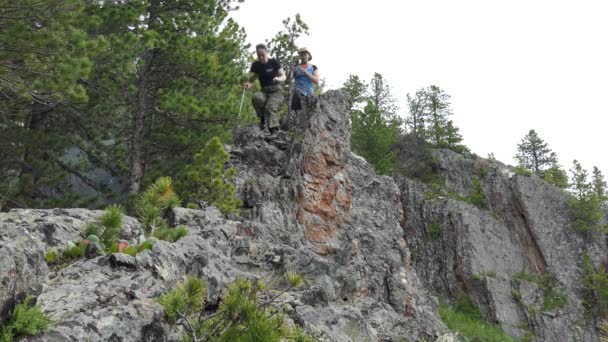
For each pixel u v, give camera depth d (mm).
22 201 14852
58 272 5234
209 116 16000
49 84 11469
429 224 28391
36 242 4652
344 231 12734
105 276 5258
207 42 17219
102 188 17047
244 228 10273
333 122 14094
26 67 11680
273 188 12195
